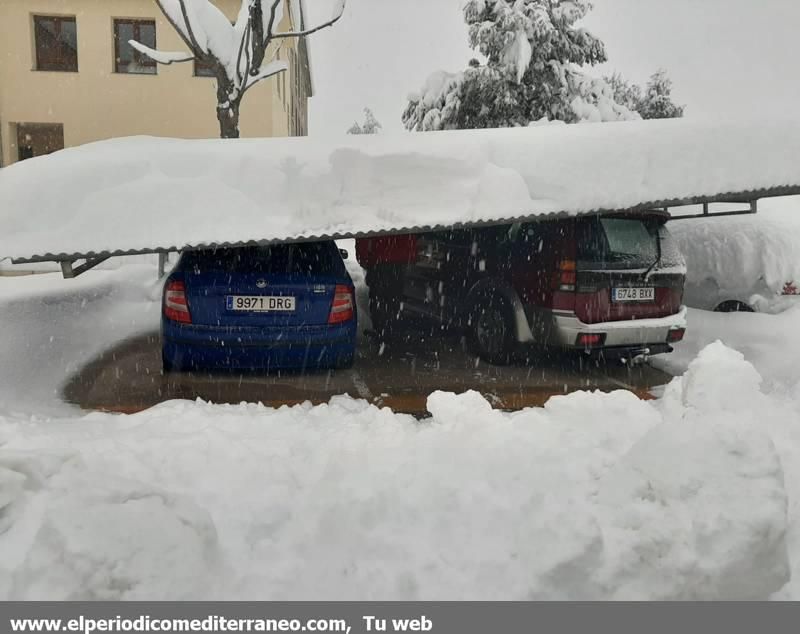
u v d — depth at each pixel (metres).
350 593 2.17
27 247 4.49
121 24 17.64
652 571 2.21
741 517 2.16
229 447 3.13
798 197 7.85
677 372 5.93
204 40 11.03
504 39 16.05
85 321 7.02
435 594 2.15
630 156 4.99
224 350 5.01
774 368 5.31
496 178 4.94
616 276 5.49
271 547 2.40
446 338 7.45
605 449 3.17
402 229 4.72
